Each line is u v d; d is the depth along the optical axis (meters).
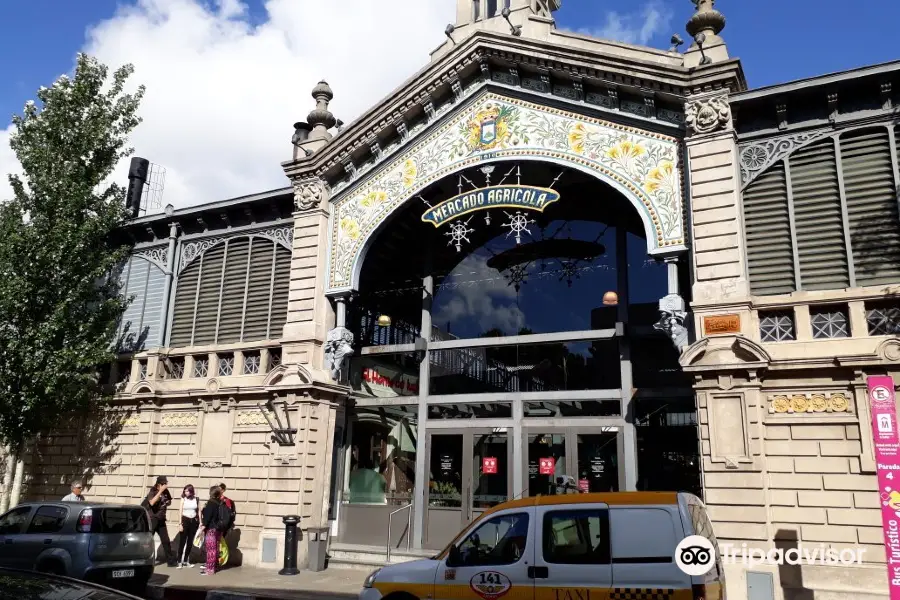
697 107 13.51
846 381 11.51
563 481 13.69
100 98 19.33
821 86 12.70
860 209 12.37
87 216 18.80
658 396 14.36
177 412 18.06
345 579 14.10
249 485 16.34
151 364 18.59
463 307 17.05
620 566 7.82
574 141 14.76
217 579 14.02
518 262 16.73
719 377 12.10
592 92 14.82
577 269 15.97
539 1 17.30
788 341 12.13
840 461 11.29
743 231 13.03
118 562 11.93
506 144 15.34
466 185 16.52
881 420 10.50
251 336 17.81
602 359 15.20
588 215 16.19
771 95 13.01
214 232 19.25
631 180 14.07
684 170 13.66
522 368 15.93
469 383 16.42
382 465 16.97
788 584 11.01
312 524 15.58
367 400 17.41
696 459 13.84
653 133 14.12
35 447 19.56
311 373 15.92
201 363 18.44
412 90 16.22
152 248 20.19
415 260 18.02
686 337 12.88
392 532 16.28
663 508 8.00
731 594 11.18
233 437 16.92
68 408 18.48
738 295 12.38
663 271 15.02
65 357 17.33
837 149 12.73
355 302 18.28
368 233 16.72
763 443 11.71
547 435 15.19
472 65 15.80
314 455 15.91
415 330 17.44
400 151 16.66
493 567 8.30
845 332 11.97
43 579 5.14
